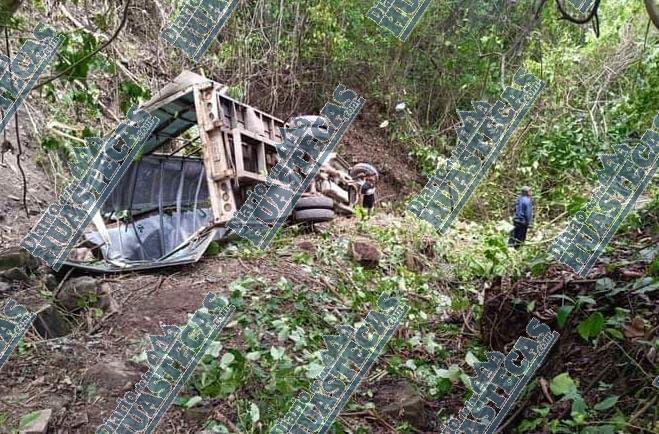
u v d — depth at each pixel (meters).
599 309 3.50
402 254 6.63
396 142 14.30
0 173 6.40
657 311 3.29
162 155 6.87
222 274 5.11
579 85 11.50
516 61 11.01
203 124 5.53
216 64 10.91
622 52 11.05
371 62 14.00
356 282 5.53
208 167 5.55
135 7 9.12
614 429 2.51
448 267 6.77
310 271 5.46
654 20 3.13
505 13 7.95
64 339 3.77
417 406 3.42
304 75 13.11
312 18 12.26
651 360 2.84
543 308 3.85
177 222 6.70
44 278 4.46
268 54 11.87
